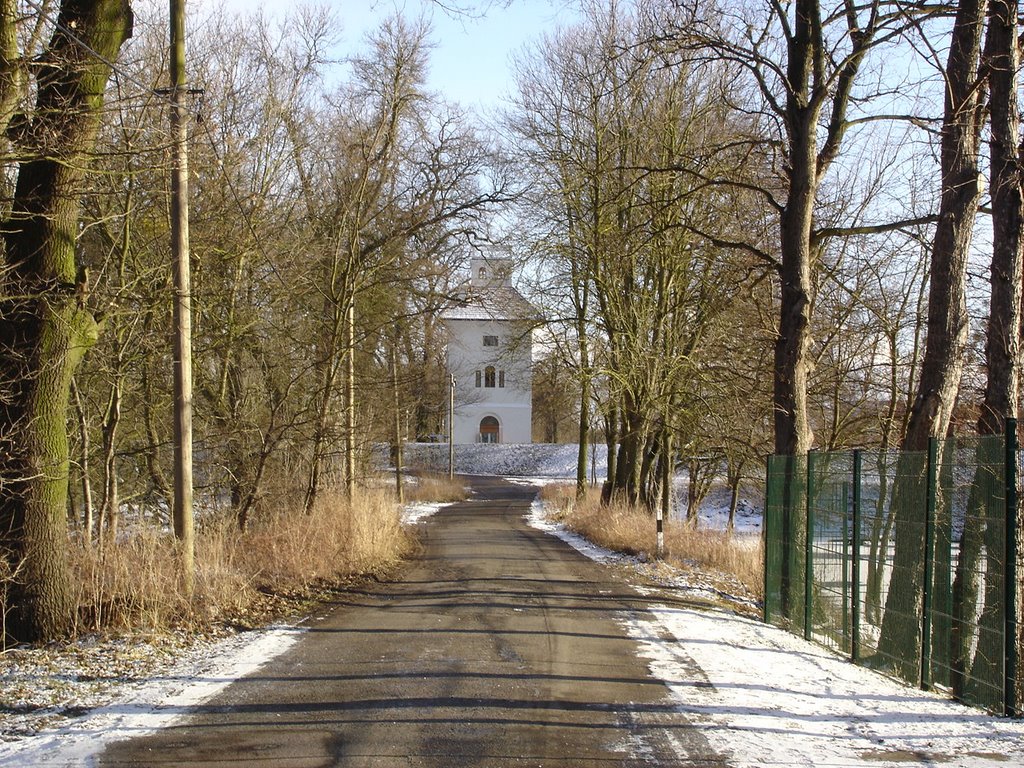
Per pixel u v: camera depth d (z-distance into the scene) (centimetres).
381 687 752
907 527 888
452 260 2506
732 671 855
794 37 1361
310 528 1511
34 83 935
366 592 1320
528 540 2295
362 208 1945
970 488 812
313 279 1883
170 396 1664
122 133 1157
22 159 853
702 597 1405
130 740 601
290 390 1883
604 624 1086
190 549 1080
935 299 1137
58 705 689
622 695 747
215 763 556
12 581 895
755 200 1989
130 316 1441
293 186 1945
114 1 962
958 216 1127
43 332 924
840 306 2050
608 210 2397
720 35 1362
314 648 909
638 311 2388
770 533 1252
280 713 670
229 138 1534
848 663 963
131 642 906
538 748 598
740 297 2073
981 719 704
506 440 6900
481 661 857
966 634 776
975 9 1084
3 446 899
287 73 1850
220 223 1600
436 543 2164
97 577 988
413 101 2044
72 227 961
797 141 1345
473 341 6731
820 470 1090
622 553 1977
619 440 2614
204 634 972
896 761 587
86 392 1481
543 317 2652
